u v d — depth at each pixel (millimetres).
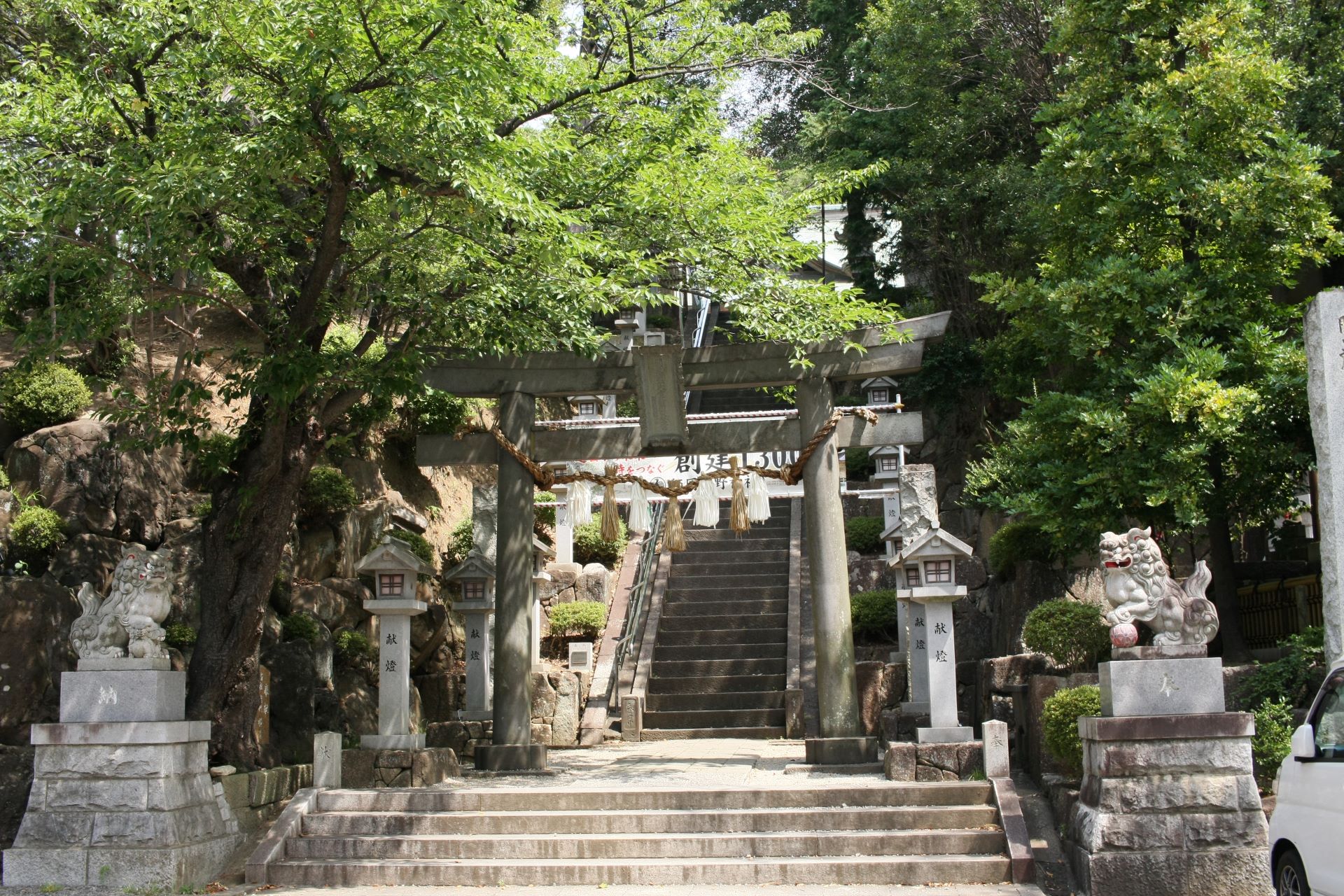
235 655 9195
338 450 14070
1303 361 8891
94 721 7789
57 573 10805
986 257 16875
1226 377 9430
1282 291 13734
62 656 9727
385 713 9672
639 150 10336
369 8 7848
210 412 13945
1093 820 6969
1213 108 9633
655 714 13391
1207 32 9664
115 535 11500
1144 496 9352
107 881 7500
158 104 8617
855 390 20953
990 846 7656
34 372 12172
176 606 11203
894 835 7715
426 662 13641
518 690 10656
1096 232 10234
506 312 9961
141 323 15961
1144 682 7168
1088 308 9773
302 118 7945
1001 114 16359
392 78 7996
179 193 7707
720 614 15297
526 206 8391
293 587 12438
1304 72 11086
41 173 9242
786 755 11023
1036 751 9227
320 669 11914
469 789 8859
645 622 14961
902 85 16672
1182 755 7016
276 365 8547
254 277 9508
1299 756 5980
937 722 9148
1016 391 12711
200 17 7953
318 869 7750
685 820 8094
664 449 11133
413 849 8008
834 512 10672
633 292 9906
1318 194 10594
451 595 14461
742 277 10664
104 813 7641
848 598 10617
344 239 9555
